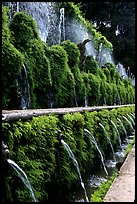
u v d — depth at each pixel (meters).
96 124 7.16
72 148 5.08
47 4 13.52
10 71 5.82
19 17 7.15
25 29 7.04
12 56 5.81
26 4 11.58
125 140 11.54
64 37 15.29
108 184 5.27
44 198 3.95
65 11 15.27
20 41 6.96
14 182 3.29
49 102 8.01
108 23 39.78
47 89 7.82
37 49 7.32
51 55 8.45
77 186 5.14
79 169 5.42
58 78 8.45
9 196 3.10
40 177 3.76
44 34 13.30
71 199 4.76
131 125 13.10
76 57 10.52
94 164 6.63
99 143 7.22
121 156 8.51
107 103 15.62
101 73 15.09
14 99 6.11
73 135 5.28
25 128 3.63
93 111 7.47
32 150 3.77
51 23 14.09
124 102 21.41
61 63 8.66
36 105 7.31
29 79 6.84
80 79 10.66
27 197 3.39
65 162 4.66
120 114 11.55
